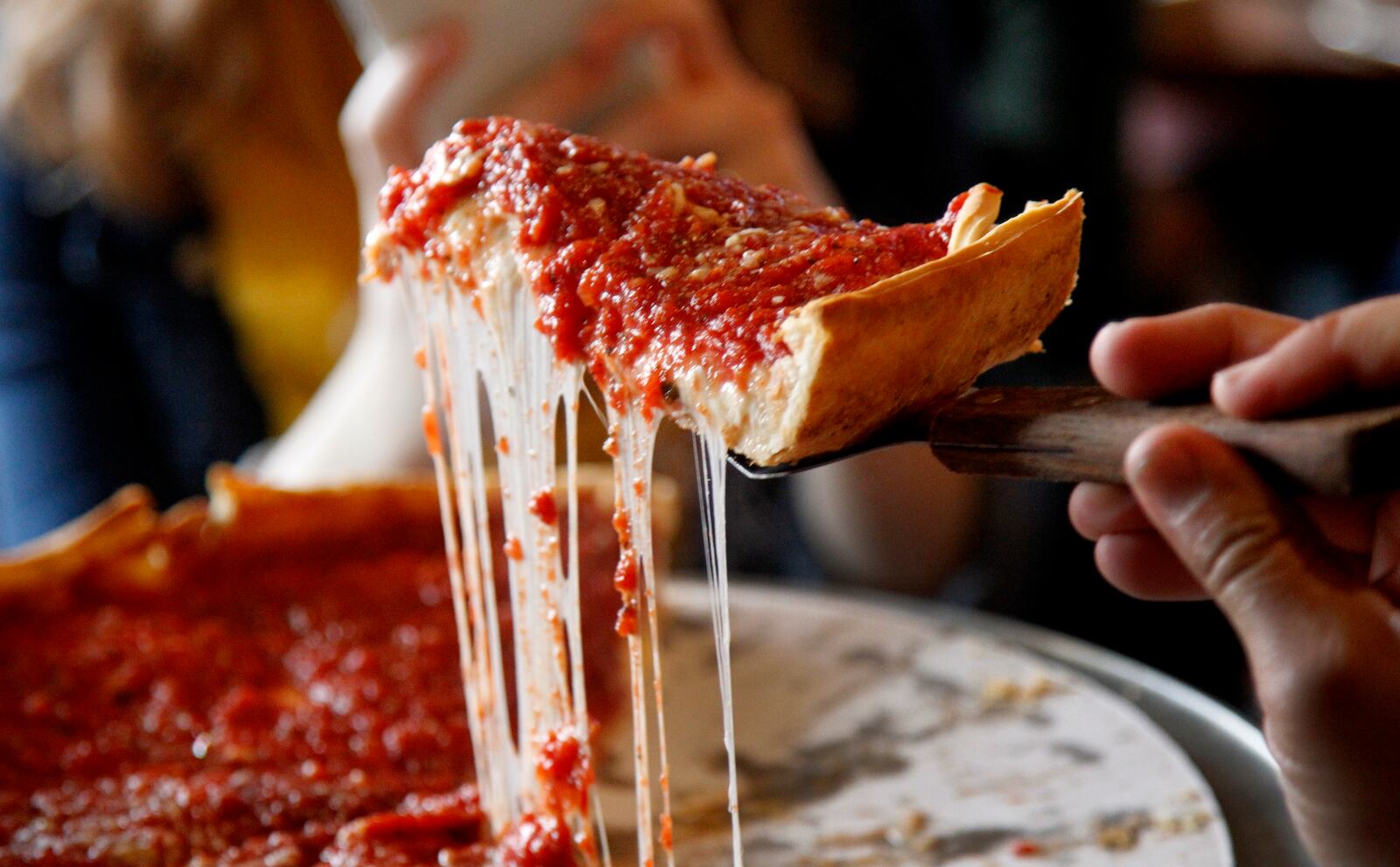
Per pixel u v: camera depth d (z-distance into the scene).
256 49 1.25
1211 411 0.46
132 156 1.31
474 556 0.59
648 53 0.85
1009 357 0.52
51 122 1.33
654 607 0.52
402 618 0.74
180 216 1.39
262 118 1.29
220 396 1.44
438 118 0.82
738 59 1.23
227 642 0.72
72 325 1.40
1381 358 0.44
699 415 0.49
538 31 0.80
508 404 0.56
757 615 0.83
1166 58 2.01
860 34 1.27
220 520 0.78
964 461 0.48
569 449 0.53
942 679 0.73
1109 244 1.38
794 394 0.47
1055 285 0.51
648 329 0.50
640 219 0.52
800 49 1.25
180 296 1.42
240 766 0.66
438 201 0.55
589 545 0.76
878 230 0.53
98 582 0.75
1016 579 1.24
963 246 0.50
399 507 0.80
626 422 0.51
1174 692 0.72
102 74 1.28
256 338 1.46
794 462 0.49
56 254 1.40
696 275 0.50
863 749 0.69
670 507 0.80
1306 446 0.44
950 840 0.62
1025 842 0.61
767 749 0.69
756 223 0.52
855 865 0.61
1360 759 0.45
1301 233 1.96
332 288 1.44
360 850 0.60
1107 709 0.69
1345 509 0.53
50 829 0.62
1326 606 0.44
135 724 0.68
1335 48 1.97
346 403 1.19
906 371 0.48
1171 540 0.46
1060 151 1.37
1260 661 0.45
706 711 0.72
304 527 0.79
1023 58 1.37
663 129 0.88
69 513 1.35
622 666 0.74
